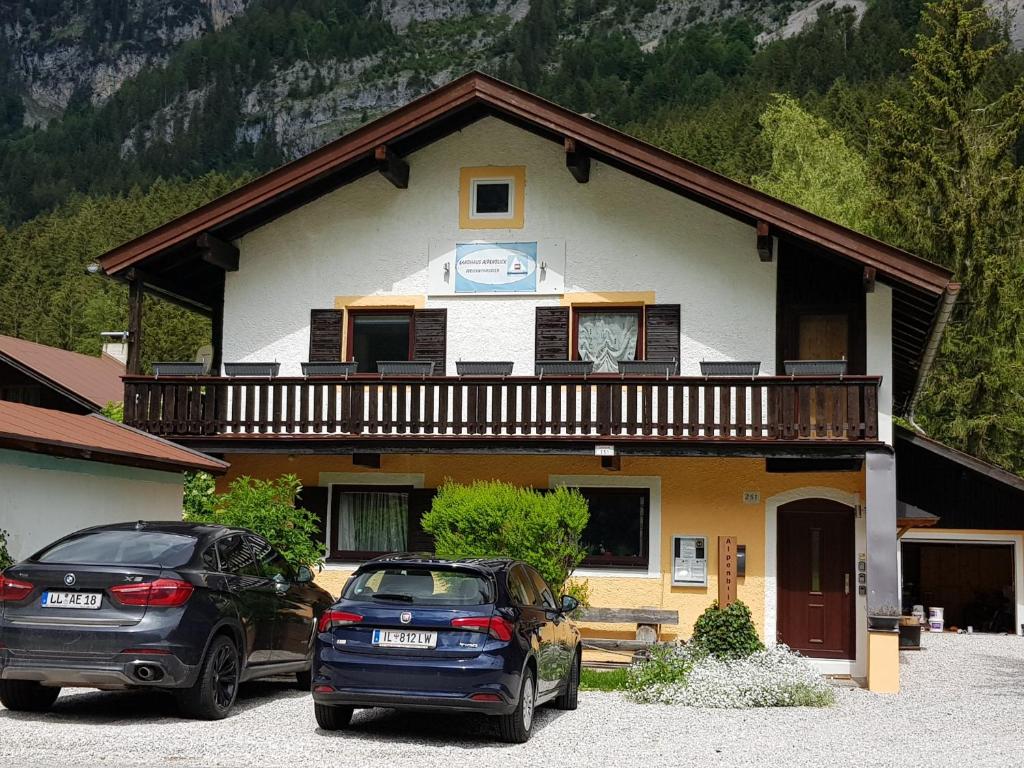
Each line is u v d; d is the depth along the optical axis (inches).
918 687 602.9
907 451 783.7
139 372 703.1
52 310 3002.0
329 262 735.7
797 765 358.0
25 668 380.5
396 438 661.3
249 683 513.0
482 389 657.6
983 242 1407.5
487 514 593.6
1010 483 762.2
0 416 538.0
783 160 1683.1
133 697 458.0
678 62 6924.2
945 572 1233.4
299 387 707.4
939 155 1462.8
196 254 722.8
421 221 729.6
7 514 520.1
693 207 698.2
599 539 690.2
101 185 6456.7
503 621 376.5
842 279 673.0
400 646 372.5
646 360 684.7
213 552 424.5
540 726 424.2
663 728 428.1
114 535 421.4
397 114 686.5
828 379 621.3
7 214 6077.8
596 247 707.4
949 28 1504.7
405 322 729.6
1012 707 520.7
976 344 1395.2
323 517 724.7
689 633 672.4
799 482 671.8
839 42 4771.2
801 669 536.4
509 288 714.8
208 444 681.6
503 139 724.7
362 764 337.7
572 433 646.5
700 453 633.0
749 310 684.7
